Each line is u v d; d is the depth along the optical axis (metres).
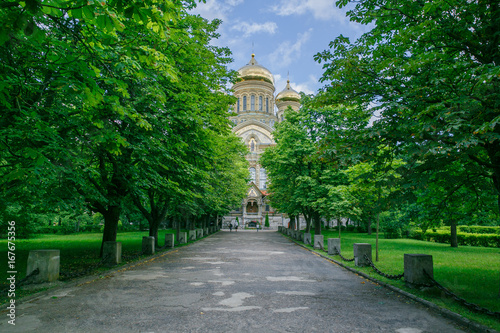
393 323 5.91
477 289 8.38
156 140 11.67
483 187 8.40
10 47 5.91
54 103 8.85
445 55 7.47
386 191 12.66
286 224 69.75
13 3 3.92
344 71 8.55
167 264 13.83
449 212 10.73
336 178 22.05
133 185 12.34
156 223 20.94
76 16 4.19
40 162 5.25
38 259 8.61
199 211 25.38
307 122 23.55
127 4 4.25
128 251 18.12
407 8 8.15
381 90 8.61
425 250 19.08
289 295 8.05
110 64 7.50
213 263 14.20
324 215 21.52
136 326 5.67
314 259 15.92
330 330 5.53
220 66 17.53
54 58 5.60
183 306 7.00
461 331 5.50
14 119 7.20
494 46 7.16
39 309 6.72
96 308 6.81
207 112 15.03
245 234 43.66
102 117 8.74
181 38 11.23
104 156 11.32
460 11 7.20
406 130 7.53
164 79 12.00
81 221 37.47
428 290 8.00
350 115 9.45
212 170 20.34
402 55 8.62
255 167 76.06
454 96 7.06
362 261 12.37
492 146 7.09
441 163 7.35
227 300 7.52
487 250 19.41
